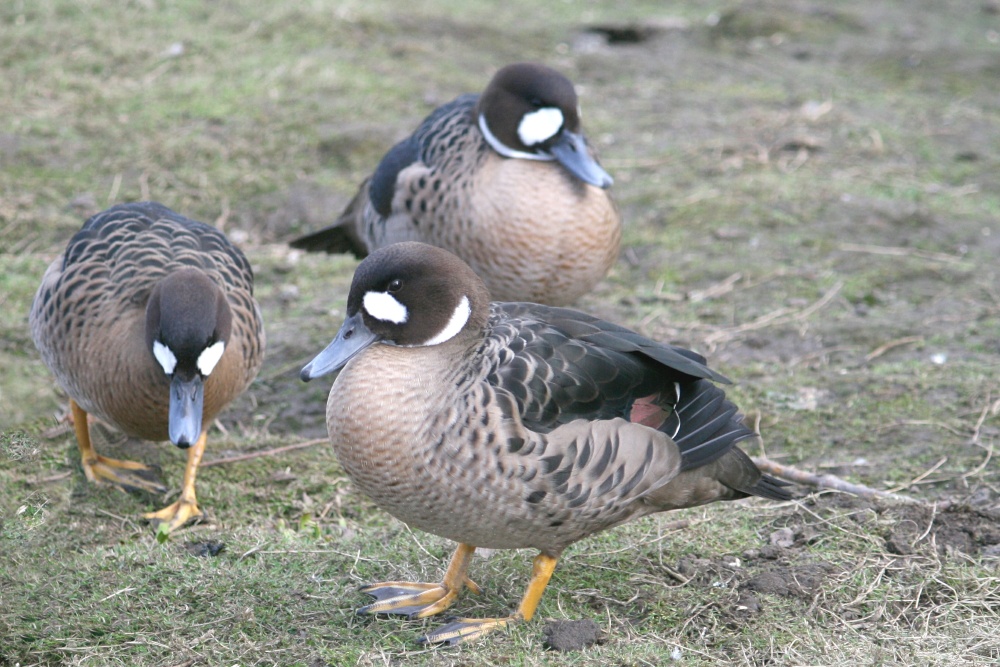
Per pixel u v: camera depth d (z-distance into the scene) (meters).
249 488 9.43
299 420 10.59
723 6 23.70
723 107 18.31
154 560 8.09
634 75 19.91
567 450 6.78
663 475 7.16
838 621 7.26
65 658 6.98
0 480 9.22
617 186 15.47
